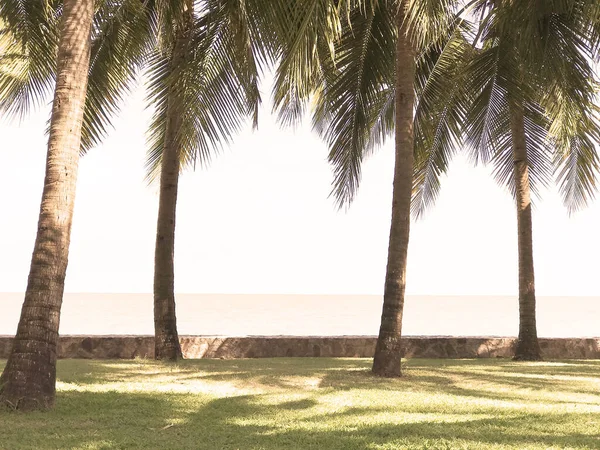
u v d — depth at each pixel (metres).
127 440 5.77
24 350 7.04
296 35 8.78
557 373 11.17
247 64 10.98
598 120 13.28
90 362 11.61
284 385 9.11
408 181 10.62
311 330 43.31
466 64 13.86
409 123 10.70
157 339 12.35
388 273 10.55
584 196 15.12
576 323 59.81
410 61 10.75
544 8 10.43
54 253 7.23
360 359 13.40
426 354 14.30
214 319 61.09
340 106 12.52
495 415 7.19
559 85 11.15
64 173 7.32
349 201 13.06
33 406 6.92
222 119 11.22
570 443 5.91
